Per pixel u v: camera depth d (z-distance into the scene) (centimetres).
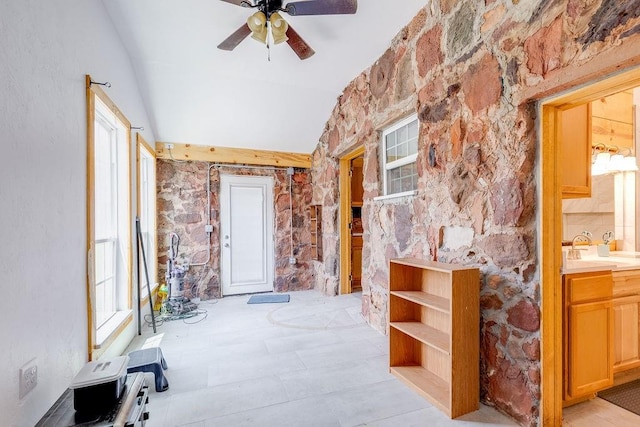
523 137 172
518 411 177
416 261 236
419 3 255
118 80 286
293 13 234
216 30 292
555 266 172
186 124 435
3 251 124
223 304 439
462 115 215
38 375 145
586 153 221
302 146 525
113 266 297
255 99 415
